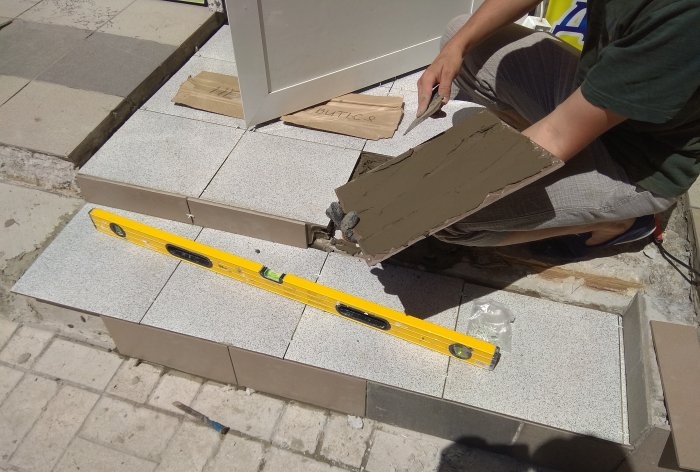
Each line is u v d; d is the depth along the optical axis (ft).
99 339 8.11
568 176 6.07
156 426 7.27
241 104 9.66
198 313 7.29
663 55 4.40
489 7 6.82
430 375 6.75
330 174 8.52
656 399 6.04
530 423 6.38
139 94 9.85
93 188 8.48
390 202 6.17
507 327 7.18
